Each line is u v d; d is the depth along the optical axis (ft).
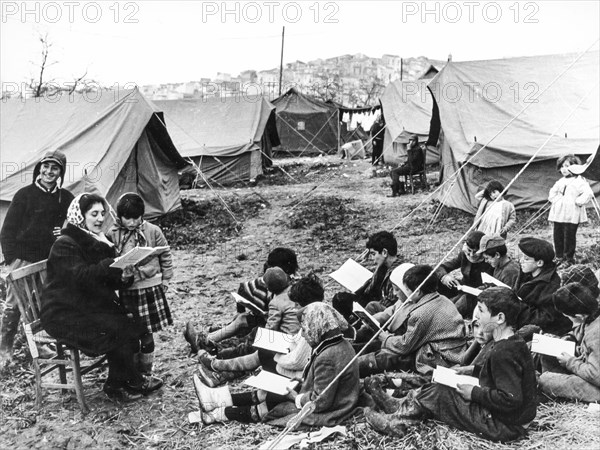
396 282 16.15
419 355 15.25
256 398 14.80
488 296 12.96
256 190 61.21
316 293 15.42
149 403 15.96
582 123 38.88
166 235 41.01
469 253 19.51
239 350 17.31
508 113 41.04
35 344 15.46
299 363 15.30
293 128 99.25
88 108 41.55
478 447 12.41
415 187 54.49
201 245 38.19
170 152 46.73
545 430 12.97
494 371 12.56
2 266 25.32
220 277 30.09
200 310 24.50
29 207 18.43
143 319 16.61
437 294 15.60
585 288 13.91
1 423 14.80
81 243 15.39
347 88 217.36
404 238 36.50
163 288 17.30
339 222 42.98
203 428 14.52
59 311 14.85
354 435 13.19
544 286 16.42
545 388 14.21
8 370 17.79
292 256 18.79
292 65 273.54
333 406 13.78
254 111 70.59
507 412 12.38
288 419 14.14
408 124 68.28
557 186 28.17
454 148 40.63
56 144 38.91
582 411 13.47
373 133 77.15
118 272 14.99
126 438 14.15
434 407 13.21
